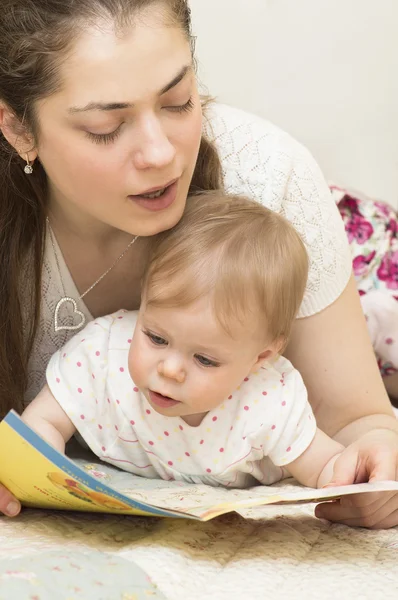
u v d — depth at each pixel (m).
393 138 2.72
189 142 1.44
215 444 1.58
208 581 1.21
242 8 2.64
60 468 1.23
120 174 1.42
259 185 1.77
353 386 1.75
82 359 1.65
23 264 1.73
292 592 1.19
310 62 2.67
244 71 2.69
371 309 2.28
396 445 1.55
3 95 1.48
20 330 1.74
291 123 2.72
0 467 1.35
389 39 2.64
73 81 1.38
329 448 1.58
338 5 2.63
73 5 1.37
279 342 1.55
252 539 1.35
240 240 1.49
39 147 1.49
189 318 1.44
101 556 1.21
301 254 1.55
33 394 1.86
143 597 1.13
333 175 2.75
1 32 1.44
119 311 1.73
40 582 1.11
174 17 1.40
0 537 1.32
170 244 1.51
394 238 2.50
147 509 1.25
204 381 1.46
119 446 1.65
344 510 1.43
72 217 1.67
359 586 1.20
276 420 1.56
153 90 1.37
